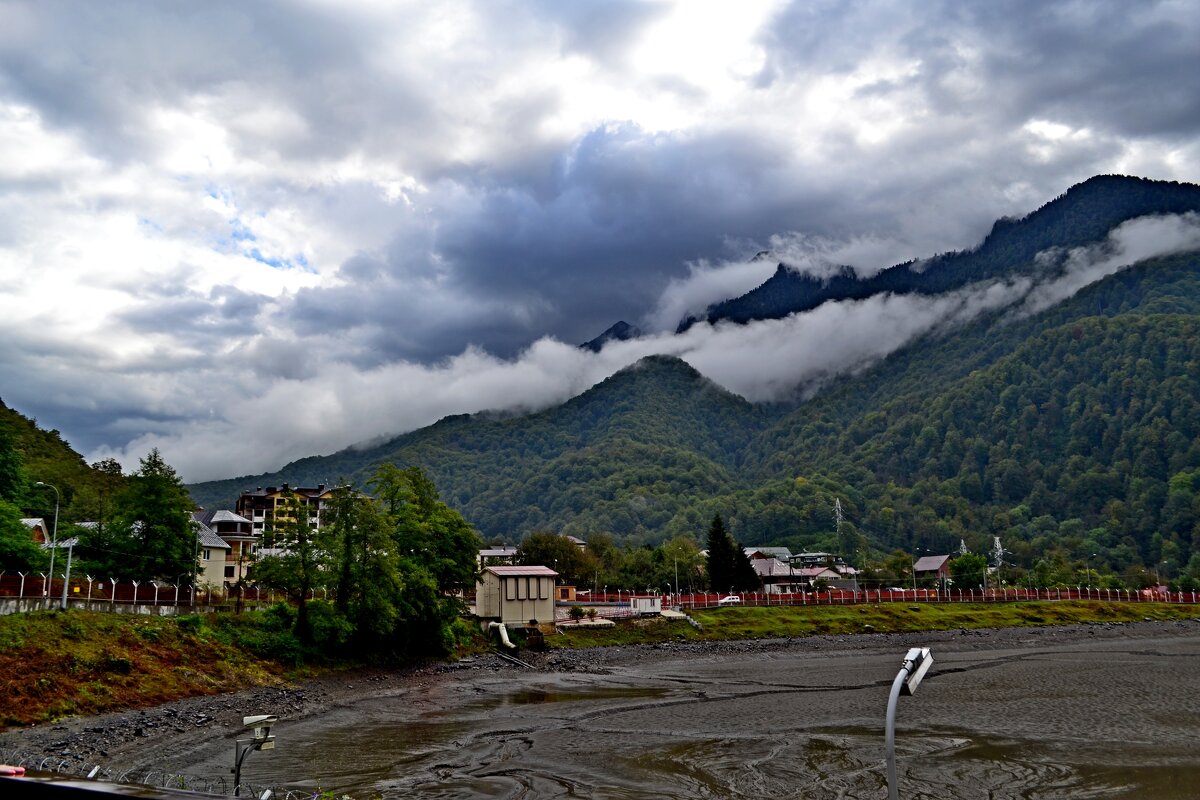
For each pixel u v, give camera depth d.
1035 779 42.69
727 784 42.59
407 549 102.38
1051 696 71.19
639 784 42.78
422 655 99.69
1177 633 145.00
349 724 61.50
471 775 44.97
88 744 49.03
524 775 44.94
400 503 106.06
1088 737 52.88
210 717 59.88
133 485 92.44
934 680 85.38
